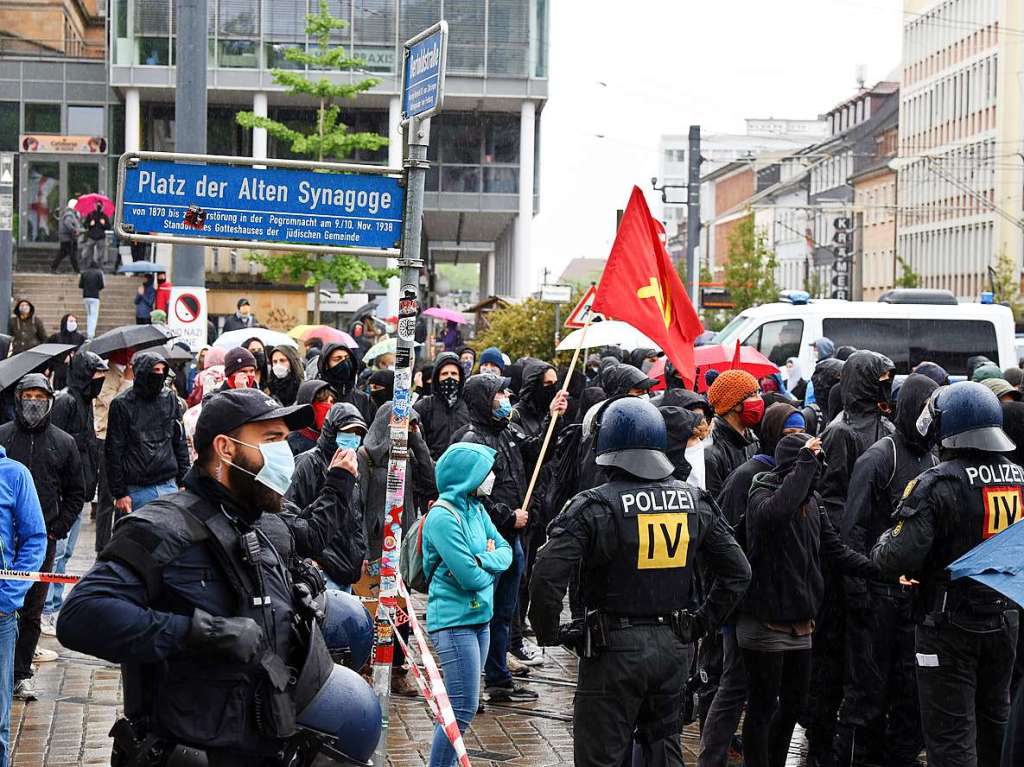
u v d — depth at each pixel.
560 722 9.08
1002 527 6.71
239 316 26.64
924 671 6.86
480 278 73.31
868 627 7.98
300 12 43.41
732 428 8.78
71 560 14.44
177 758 4.09
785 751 7.45
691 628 6.00
